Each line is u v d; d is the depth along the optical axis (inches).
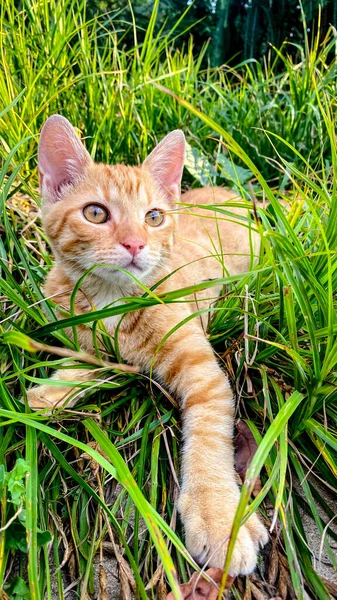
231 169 19.1
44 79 17.6
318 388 9.3
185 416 10.4
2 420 9.5
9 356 11.3
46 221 11.8
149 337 11.3
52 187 11.9
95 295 11.6
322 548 9.0
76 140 11.9
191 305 12.9
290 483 9.2
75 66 22.0
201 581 7.9
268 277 12.5
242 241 16.5
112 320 11.3
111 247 10.9
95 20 19.2
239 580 8.3
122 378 11.0
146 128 19.5
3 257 12.5
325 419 9.3
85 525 9.0
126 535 9.0
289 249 9.1
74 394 9.7
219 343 12.1
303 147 19.3
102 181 11.7
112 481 9.7
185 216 16.2
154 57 20.3
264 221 10.2
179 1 40.4
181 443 10.2
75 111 18.4
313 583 8.2
